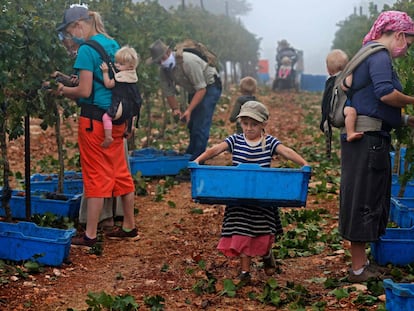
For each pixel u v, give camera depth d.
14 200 7.75
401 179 7.49
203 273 6.18
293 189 5.50
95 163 6.95
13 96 7.04
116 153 7.11
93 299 5.22
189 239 7.37
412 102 5.45
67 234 6.45
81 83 6.83
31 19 7.11
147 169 10.26
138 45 11.66
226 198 5.53
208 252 6.88
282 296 5.53
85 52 6.83
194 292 5.69
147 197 9.32
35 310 5.34
